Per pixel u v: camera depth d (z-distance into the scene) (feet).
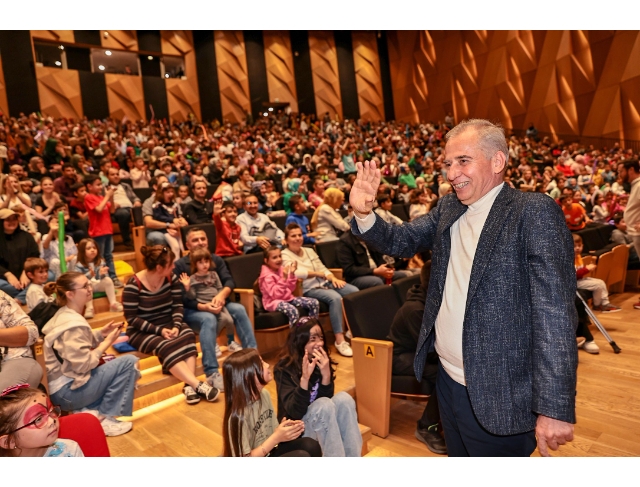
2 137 25.14
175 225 15.29
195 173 24.31
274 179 26.50
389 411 8.81
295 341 6.93
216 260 11.70
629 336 12.61
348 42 63.52
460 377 4.09
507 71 50.65
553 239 3.54
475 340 3.76
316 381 6.93
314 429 6.67
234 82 57.11
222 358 10.72
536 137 45.75
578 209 19.21
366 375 8.61
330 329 13.50
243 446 5.79
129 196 19.10
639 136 39.42
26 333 7.49
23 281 11.43
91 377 8.07
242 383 5.83
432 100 60.39
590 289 14.70
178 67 55.16
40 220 14.65
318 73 61.31
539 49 47.16
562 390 3.15
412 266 15.90
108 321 11.59
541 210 3.65
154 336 9.45
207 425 8.30
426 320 4.38
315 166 32.40
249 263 12.83
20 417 4.40
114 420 8.25
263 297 11.55
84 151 27.43
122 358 8.32
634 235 12.73
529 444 4.08
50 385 7.98
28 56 44.50
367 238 4.45
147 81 52.39
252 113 57.77
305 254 13.03
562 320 3.29
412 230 4.72
